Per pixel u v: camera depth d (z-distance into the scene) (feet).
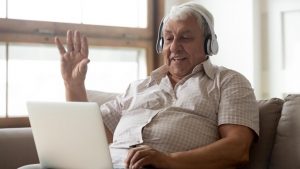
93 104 4.48
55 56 9.94
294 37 10.50
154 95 6.21
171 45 6.24
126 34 10.80
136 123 5.93
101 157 4.58
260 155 5.81
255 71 10.71
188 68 6.25
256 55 10.75
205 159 5.08
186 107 5.85
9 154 7.22
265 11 10.83
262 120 5.96
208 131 5.68
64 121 4.83
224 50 11.06
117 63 10.77
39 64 9.78
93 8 10.46
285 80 10.61
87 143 4.66
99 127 4.48
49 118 5.03
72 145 4.85
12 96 9.50
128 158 4.77
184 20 6.16
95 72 10.47
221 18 11.05
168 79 6.33
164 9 11.05
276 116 5.95
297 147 5.48
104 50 10.57
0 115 9.35
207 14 6.26
